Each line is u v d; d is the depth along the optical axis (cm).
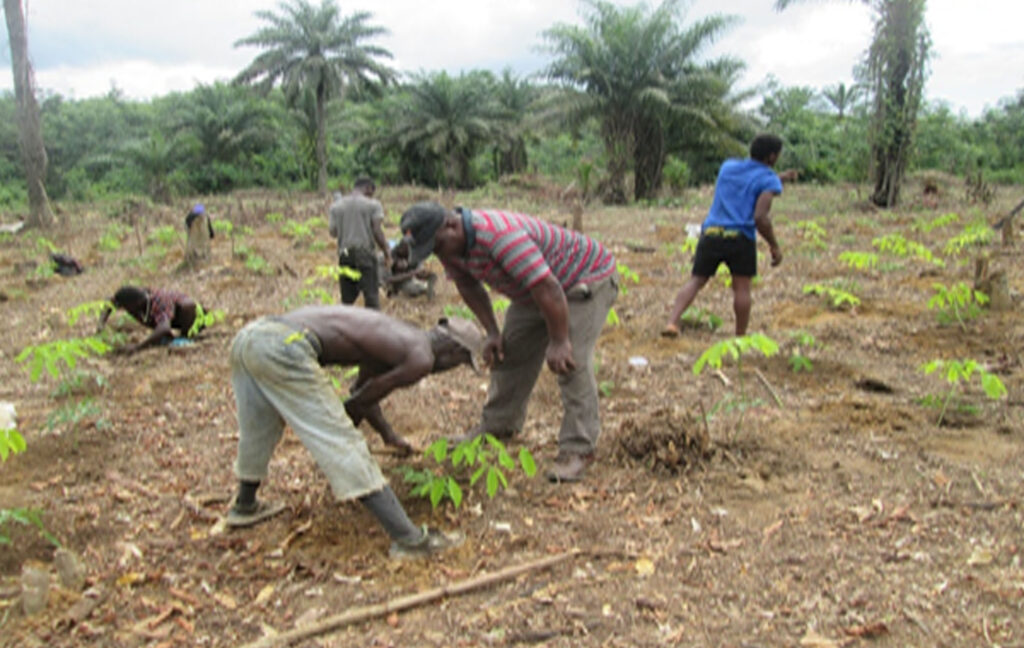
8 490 419
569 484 406
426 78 4153
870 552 331
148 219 1953
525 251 366
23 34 1931
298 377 334
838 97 5231
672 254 1134
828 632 281
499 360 418
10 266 1305
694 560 333
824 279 907
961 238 962
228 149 4291
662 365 598
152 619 306
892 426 461
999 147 3978
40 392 590
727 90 2800
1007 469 400
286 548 353
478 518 376
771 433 456
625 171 2602
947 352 606
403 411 513
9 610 311
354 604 313
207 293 964
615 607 303
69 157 4694
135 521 383
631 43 2583
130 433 496
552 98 2647
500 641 286
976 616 285
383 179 4653
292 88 3497
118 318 822
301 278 1048
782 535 349
